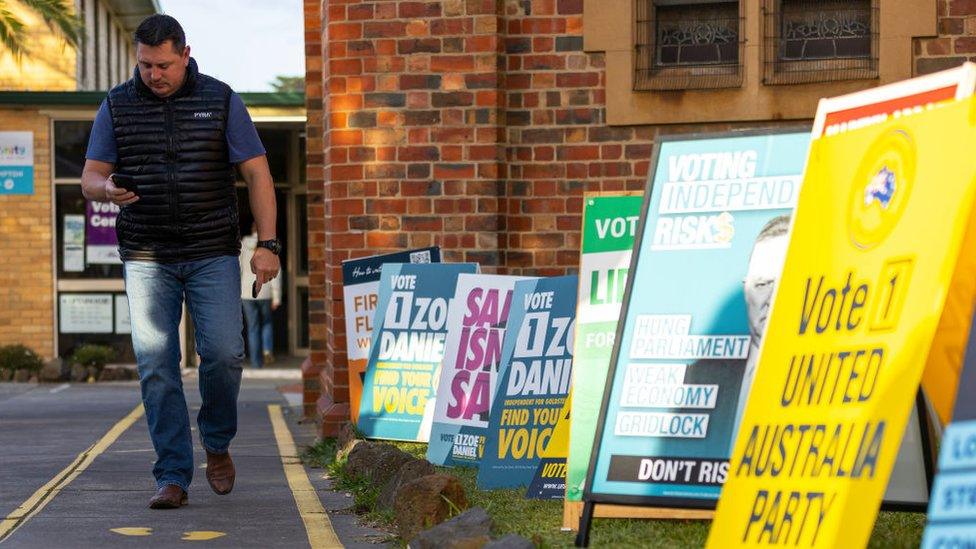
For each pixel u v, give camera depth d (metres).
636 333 5.30
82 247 19.98
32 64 21.73
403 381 8.96
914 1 8.65
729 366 5.15
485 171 9.17
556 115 9.17
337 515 6.78
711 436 5.14
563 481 6.63
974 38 8.64
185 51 6.90
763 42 8.88
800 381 4.38
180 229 6.92
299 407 13.63
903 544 4.96
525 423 7.07
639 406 5.26
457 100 9.20
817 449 4.20
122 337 20.05
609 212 5.99
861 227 4.27
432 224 9.27
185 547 5.88
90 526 6.40
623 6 9.03
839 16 8.88
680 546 5.26
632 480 5.21
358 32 9.31
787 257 4.62
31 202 19.84
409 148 9.27
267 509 6.97
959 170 3.87
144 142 6.90
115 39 30.86
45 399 14.99
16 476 8.24
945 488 3.47
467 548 5.23
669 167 5.34
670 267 5.29
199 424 7.27
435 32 9.21
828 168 4.50
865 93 4.37
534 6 9.17
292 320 22.05
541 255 9.22
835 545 3.97
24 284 19.92
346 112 9.35
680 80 9.02
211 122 6.95
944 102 4.00
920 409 5.00
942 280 3.81
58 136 19.91
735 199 5.20
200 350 7.04
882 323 4.05
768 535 4.31
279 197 21.86
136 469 8.58
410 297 9.02
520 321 7.19
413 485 6.09
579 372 5.88
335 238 9.43
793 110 8.84
